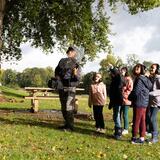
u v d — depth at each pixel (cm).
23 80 11281
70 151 1024
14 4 2886
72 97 1371
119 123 1281
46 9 2853
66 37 2988
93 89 1382
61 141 1155
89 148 1084
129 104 1373
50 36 3019
